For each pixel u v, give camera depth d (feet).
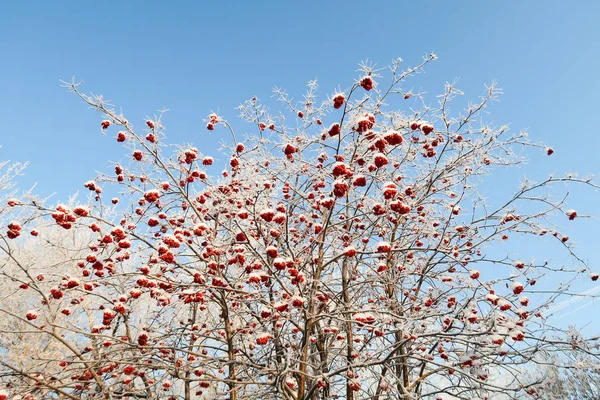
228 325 11.35
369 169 10.82
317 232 10.89
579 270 11.85
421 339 11.75
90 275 10.71
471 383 11.75
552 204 12.42
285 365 10.77
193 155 10.77
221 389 14.48
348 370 10.64
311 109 13.24
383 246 8.88
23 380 10.67
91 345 12.09
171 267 11.23
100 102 10.60
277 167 13.14
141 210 11.37
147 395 11.90
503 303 9.39
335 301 12.79
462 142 13.07
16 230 9.45
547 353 11.31
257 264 10.42
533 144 12.73
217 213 11.61
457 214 13.00
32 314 9.46
